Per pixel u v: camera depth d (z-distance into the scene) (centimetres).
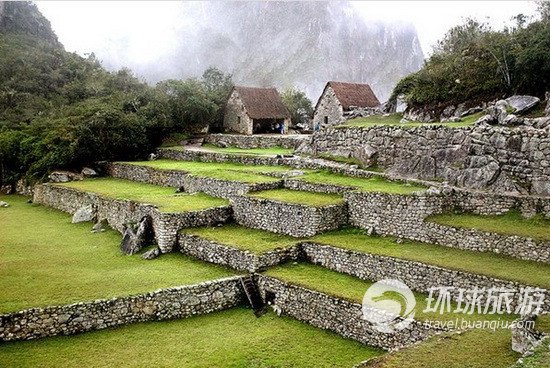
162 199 2959
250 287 2080
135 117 4631
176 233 2527
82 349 1697
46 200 3806
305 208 2369
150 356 1653
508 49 3127
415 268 1881
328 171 3034
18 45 7288
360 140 3058
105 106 4731
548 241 1842
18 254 2492
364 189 2498
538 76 2856
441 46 4416
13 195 4319
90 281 2078
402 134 2803
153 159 4475
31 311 1755
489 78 3169
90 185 3734
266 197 2606
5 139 4584
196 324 1908
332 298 1823
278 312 1977
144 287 1998
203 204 2780
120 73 6656
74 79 6644
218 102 5584
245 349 1698
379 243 2205
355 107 4850
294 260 2244
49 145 4241
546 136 2203
